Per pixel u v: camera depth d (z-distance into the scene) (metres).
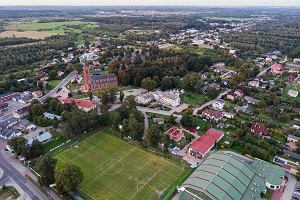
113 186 134.12
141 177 140.25
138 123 174.00
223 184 122.81
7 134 177.75
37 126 193.88
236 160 139.25
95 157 156.62
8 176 140.75
